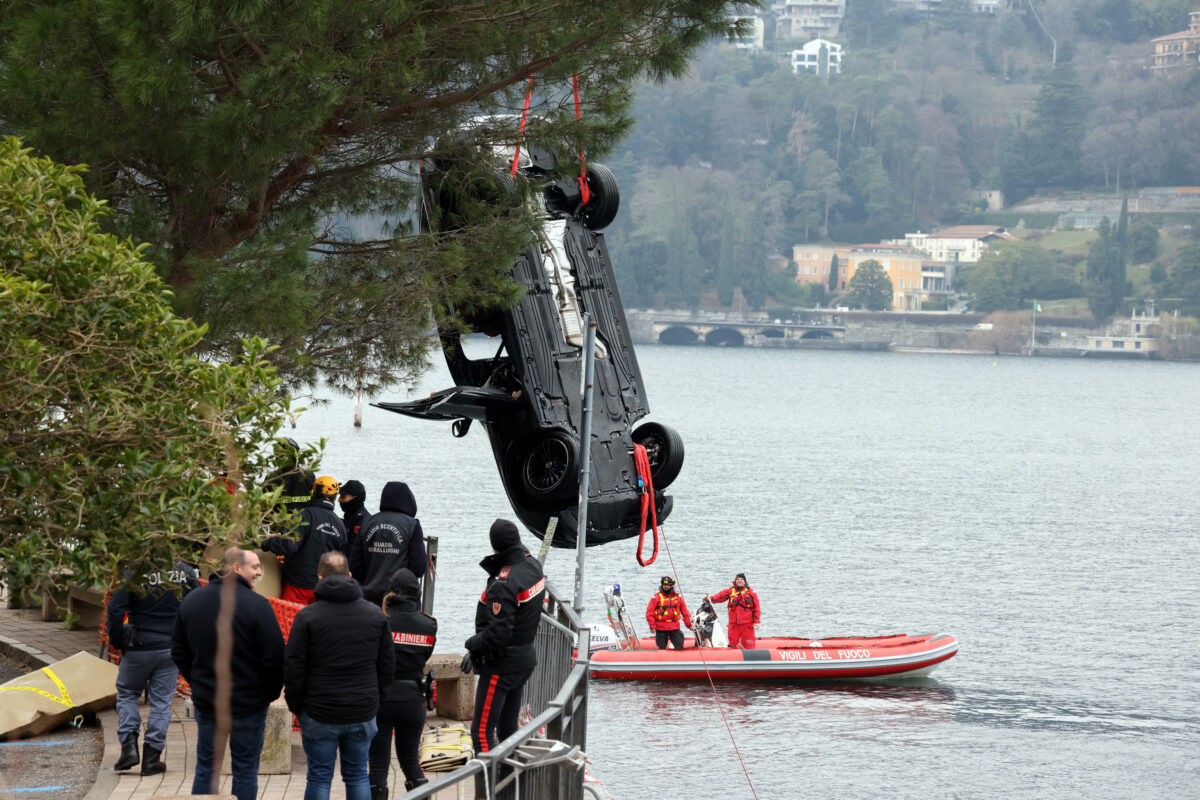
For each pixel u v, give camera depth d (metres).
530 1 33.19
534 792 18.17
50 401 19.78
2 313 18.23
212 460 20.17
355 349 37.88
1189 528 172.25
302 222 36.12
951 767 64.56
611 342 39.28
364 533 28.94
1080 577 129.38
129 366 19.69
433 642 24.62
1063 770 64.56
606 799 24.62
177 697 31.64
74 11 27.16
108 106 28.20
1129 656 92.81
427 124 35.59
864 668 81.44
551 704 18.27
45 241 19.31
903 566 132.38
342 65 30.38
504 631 24.14
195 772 23.80
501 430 38.53
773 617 104.69
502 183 37.53
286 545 29.66
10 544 19.48
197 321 30.28
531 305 37.69
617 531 38.66
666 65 35.50
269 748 26.12
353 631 21.58
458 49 33.91
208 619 21.34
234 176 30.59
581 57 34.25
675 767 62.78
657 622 81.69
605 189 39.56
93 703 29.14
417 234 37.47
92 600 36.00
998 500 199.88
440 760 27.11
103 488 19.75
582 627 23.41
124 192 32.09
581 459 35.12
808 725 71.25
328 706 21.38
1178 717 75.81
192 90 28.38
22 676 30.67
